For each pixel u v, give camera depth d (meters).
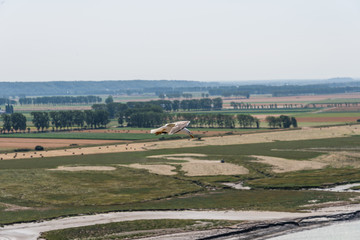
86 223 126.06
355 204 139.00
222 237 115.00
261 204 142.12
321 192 155.88
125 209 138.88
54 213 135.62
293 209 134.88
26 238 115.31
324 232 117.25
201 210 137.12
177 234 116.25
